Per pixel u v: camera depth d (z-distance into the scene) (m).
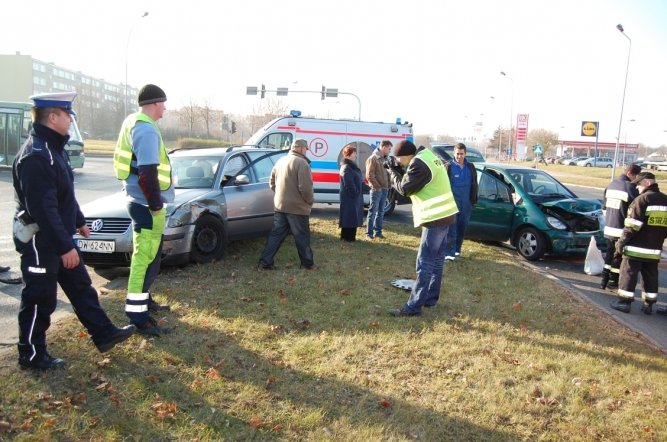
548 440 3.59
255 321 5.25
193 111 52.06
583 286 7.96
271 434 3.42
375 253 8.73
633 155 91.25
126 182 4.64
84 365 4.05
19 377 3.77
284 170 7.09
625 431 3.73
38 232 3.72
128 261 6.48
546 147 86.31
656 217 6.48
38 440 3.12
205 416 3.54
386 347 4.83
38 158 3.58
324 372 4.27
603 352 5.07
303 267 7.39
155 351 4.41
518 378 4.39
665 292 7.93
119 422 3.38
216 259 7.54
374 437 3.43
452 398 4.00
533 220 9.40
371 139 13.61
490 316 5.86
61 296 5.94
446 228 5.62
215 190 7.68
